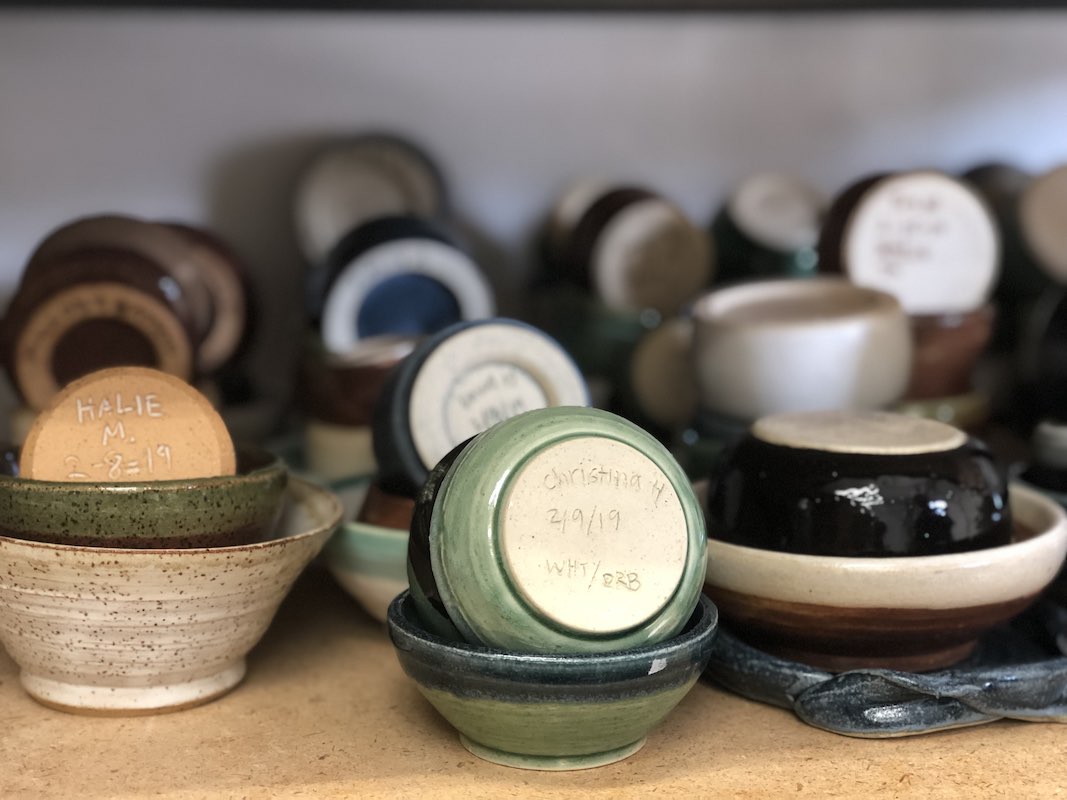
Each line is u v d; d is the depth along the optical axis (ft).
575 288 3.92
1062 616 2.37
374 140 3.89
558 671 1.82
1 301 3.80
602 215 3.83
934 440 2.26
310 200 3.85
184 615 2.10
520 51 4.06
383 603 2.49
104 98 3.80
